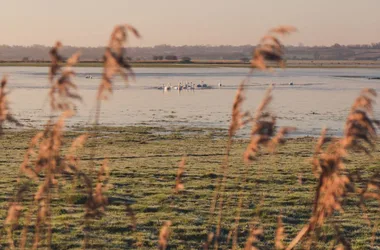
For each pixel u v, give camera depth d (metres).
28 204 29.42
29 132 74.50
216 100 143.25
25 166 8.66
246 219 29.67
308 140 71.12
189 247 25.41
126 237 26.42
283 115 107.06
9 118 8.38
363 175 42.72
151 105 126.88
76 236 25.91
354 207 32.06
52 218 28.23
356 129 7.38
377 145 61.41
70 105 7.75
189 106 125.31
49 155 8.38
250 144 8.26
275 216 30.52
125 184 39.31
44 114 100.69
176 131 80.00
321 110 118.44
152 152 59.09
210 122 93.12
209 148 62.97
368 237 27.27
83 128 80.38
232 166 47.72
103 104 125.56
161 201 33.81
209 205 32.81
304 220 30.17
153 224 28.73
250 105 123.12
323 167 7.60
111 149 60.41
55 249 24.30
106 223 28.23
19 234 24.08
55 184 9.34
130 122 91.38
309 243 8.26
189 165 49.06
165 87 185.00
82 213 29.08
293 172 44.25
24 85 198.75
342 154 7.53
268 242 25.50
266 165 47.91
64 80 7.57
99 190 8.86
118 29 6.96
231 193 33.25
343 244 8.91
